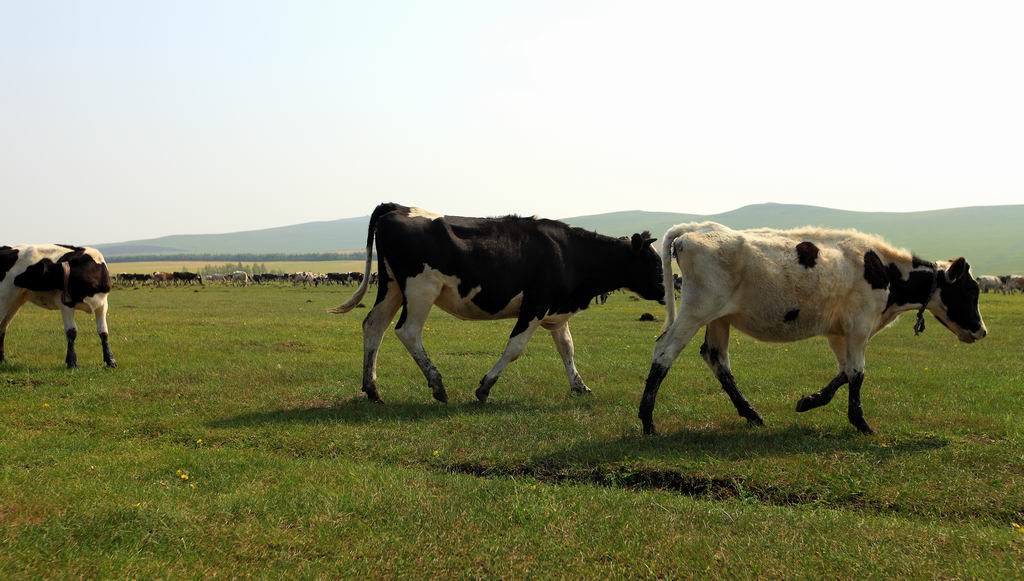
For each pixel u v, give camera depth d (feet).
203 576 17.17
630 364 53.21
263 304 136.15
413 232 37.91
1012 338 73.26
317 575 17.30
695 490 25.00
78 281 48.01
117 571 17.21
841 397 39.83
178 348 58.90
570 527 20.49
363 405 37.19
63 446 28.84
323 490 23.26
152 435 31.63
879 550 19.07
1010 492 23.57
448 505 22.13
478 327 83.56
